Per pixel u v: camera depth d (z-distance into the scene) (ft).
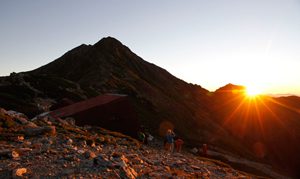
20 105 258.98
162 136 293.64
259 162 357.00
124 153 57.88
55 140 57.00
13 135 55.57
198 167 58.03
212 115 578.25
